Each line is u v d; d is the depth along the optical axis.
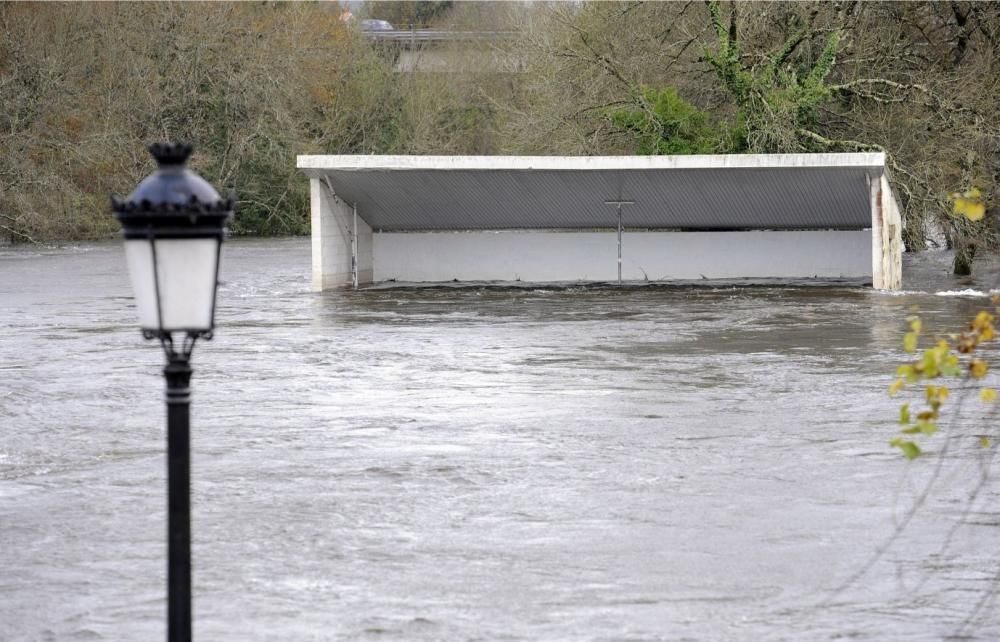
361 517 18.92
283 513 19.16
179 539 11.34
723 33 72.00
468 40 163.75
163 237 10.90
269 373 33.91
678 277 68.81
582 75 79.44
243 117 130.00
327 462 22.72
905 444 10.80
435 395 30.05
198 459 23.05
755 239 68.50
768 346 38.88
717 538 17.64
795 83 72.31
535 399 29.36
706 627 14.16
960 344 11.03
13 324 47.56
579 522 18.53
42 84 116.19
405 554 17.00
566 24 79.62
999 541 17.39
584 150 77.56
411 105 144.50
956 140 69.62
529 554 16.95
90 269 79.19
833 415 26.88
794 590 15.42
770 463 22.30
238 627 14.29
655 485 20.75
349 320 48.12
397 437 24.98
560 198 64.88
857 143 70.38
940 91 70.25
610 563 16.52
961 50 76.44
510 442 24.39
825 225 67.12
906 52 76.69
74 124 121.88
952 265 79.12
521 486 20.80
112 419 27.41
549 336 42.12
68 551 17.34
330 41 144.12
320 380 32.56
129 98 124.94
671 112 75.25
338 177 62.81
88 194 121.06
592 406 28.33
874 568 16.25
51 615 14.80
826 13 73.94
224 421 26.84
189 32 127.81
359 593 15.41
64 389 31.58
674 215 66.44
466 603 15.01
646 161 60.03
